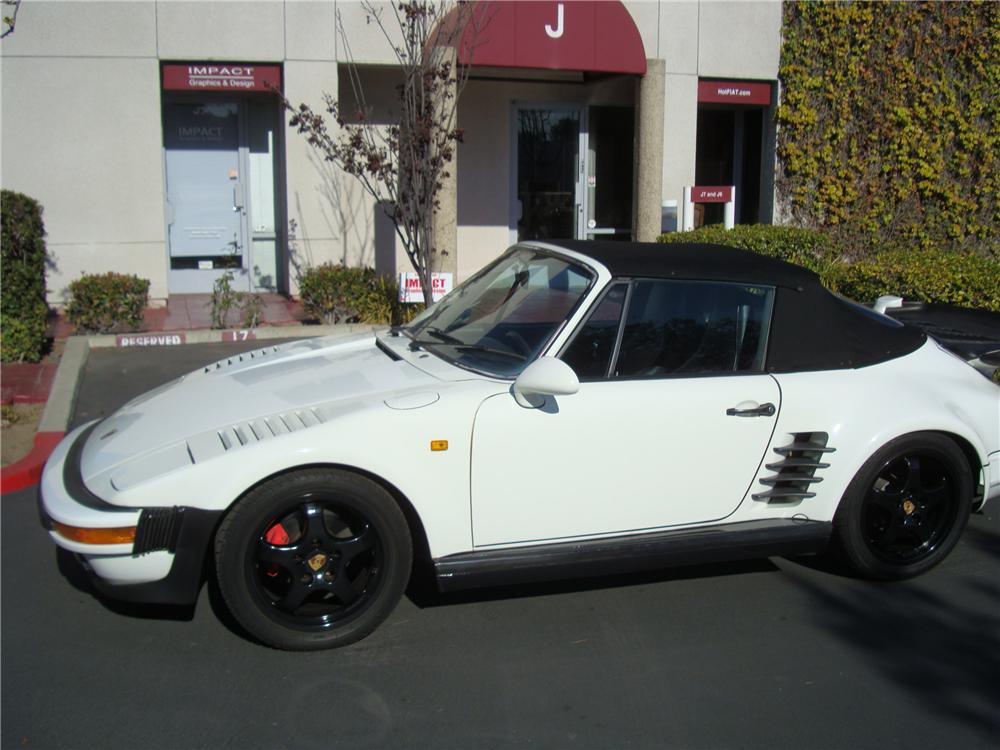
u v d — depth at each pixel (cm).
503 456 397
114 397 776
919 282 907
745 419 427
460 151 1358
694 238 1130
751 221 1518
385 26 1177
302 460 371
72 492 383
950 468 460
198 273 1309
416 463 386
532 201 1407
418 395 400
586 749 330
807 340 450
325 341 526
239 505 372
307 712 352
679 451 420
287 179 1188
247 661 388
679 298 438
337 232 1220
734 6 1328
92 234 1148
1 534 529
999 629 421
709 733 340
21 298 888
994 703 362
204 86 1153
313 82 1166
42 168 1123
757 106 1477
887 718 351
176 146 1274
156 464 379
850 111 1391
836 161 1403
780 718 350
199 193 1293
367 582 397
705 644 405
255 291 1323
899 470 459
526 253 505
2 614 429
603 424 407
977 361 561
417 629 415
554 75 1341
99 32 1112
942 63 1391
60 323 1082
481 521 400
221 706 356
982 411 467
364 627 395
